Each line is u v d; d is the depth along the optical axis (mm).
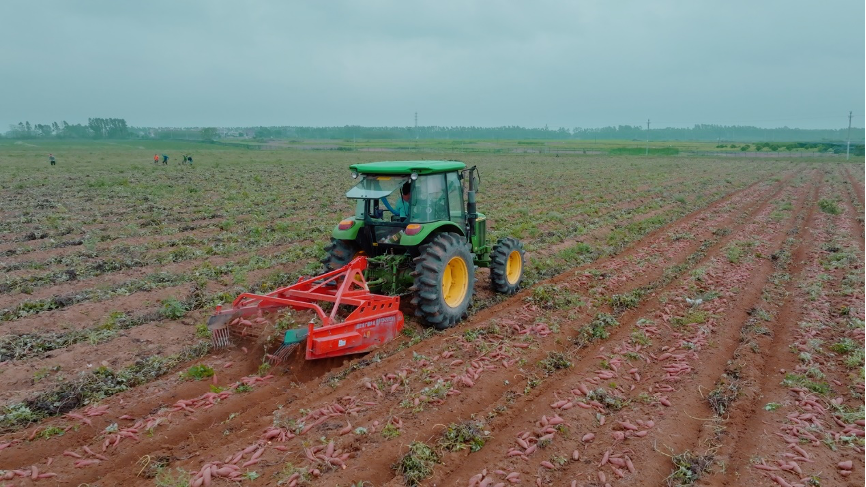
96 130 182250
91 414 5652
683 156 80375
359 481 4676
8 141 145000
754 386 6652
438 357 7051
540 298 9414
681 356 7348
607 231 16797
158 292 9617
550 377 6789
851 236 16922
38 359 6836
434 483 4734
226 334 7484
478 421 5566
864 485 4863
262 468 4824
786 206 23266
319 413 5660
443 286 8336
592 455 5184
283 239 14523
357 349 6980
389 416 5664
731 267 12562
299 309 8336
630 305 9555
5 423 5469
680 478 4902
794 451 5367
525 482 4766
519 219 18078
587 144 140000
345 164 49594
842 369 7309
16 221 16625
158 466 4875
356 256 8742
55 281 10305
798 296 10508
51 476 4727
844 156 82000
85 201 21516
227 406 5930
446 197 8711
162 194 23891
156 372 6711
